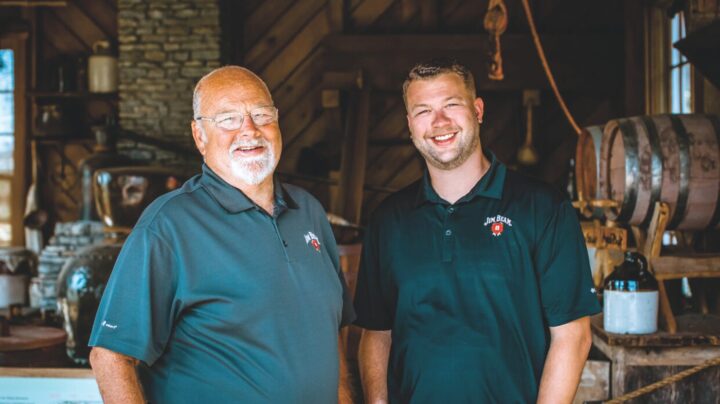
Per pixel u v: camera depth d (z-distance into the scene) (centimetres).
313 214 221
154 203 196
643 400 305
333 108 689
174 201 195
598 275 429
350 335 387
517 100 717
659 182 343
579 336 210
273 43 743
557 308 209
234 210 197
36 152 752
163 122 691
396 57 702
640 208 348
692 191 343
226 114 200
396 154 731
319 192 734
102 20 760
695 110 493
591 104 715
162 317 189
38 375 275
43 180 767
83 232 639
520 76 691
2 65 762
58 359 376
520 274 210
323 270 211
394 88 704
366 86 691
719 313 389
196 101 207
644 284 309
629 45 627
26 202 763
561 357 208
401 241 221
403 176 732
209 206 197
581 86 690
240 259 193
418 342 214
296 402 193
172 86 691
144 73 693
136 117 694
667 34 586
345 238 440
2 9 764
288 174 689
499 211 213
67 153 768
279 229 204
